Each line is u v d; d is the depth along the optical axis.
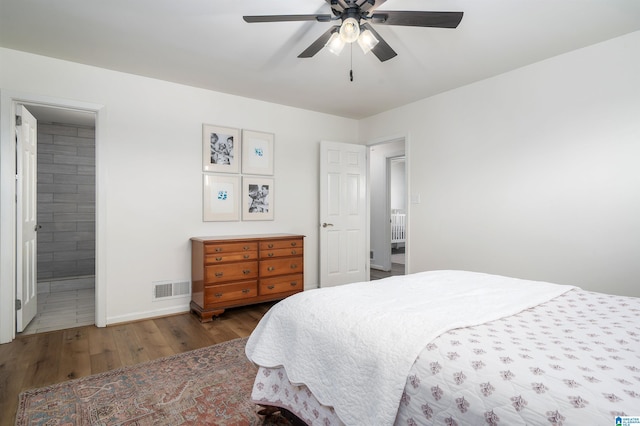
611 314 1.40
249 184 3.91
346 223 4.57
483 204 3.31
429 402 0.95
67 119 4.35
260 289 3.52
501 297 1.59
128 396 1.92
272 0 2.08
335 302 1.50
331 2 1.72
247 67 3.06
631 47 2.42
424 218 3.88
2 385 2.04
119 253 3.18
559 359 0.96
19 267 2.86
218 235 3.72
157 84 3.36
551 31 2.41
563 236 2.76
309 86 3.53
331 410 1.26
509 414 0.80
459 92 3.53
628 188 2.44
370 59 2.89
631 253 2.43
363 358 1.15
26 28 2.42
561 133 2.77
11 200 2.74
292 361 1.41
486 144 3.29
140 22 2.34
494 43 2.59
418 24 1.83
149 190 3.32
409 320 1.24
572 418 0.73
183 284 3.51
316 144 4.46
